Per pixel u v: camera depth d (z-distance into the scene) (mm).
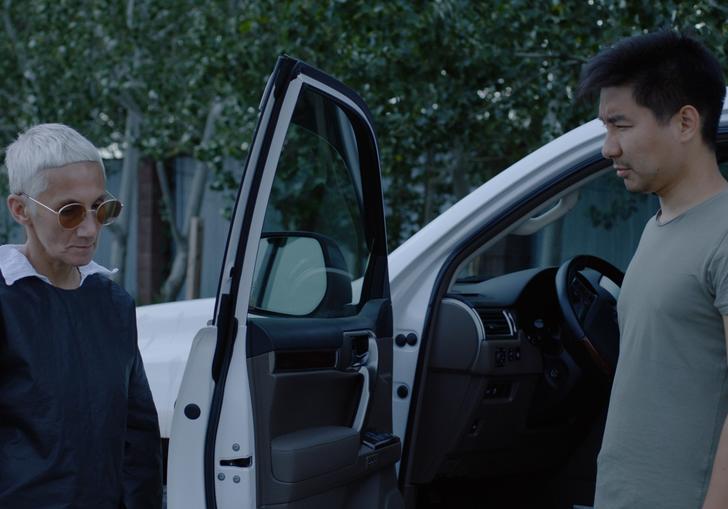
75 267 1872
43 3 8758
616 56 1704
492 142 6898
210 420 2008
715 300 1593
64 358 1757
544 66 5977
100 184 1790
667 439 1648
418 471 2717
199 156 7375
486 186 2666
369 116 2516
